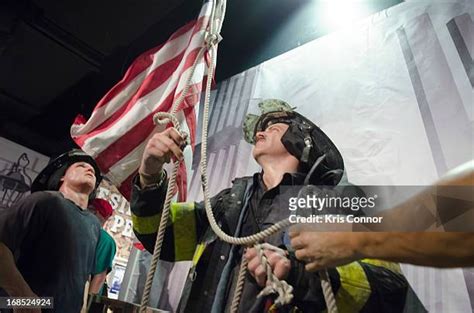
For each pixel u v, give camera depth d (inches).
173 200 39.4
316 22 53.1
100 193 65.4
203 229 34.5
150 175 31.6
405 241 15.9
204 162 31.0
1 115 100.9
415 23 40.5
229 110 54.3
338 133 40.4
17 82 94.1
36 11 72.0
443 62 36.5
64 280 38.3
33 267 37.7
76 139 45.5
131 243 67.4
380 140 37.2
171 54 47.6
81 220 44.6
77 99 94.0
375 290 23.3
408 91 37.8
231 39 62.8
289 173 31.5
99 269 49.1
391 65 40.5
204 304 29.3
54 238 39.6
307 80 47.1
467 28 36.1
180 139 31.1
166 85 45.5
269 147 35.9
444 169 32.4
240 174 47.4
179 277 48.8
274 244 26.8
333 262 18.4
